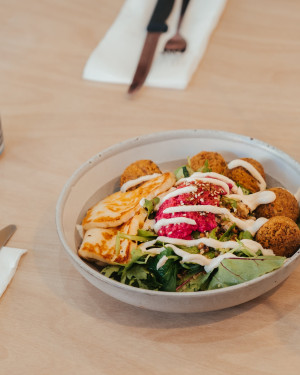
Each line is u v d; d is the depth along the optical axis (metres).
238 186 0.59
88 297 0.55
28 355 0.50
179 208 0.54
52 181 0.68
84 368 0.49
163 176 0.58
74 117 0.77
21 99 0.80
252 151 0.63
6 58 0.87
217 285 0.50
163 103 0.78
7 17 0.96
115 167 0.63
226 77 0.81
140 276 0.51
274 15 0.93
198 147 0.65
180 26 0.86
